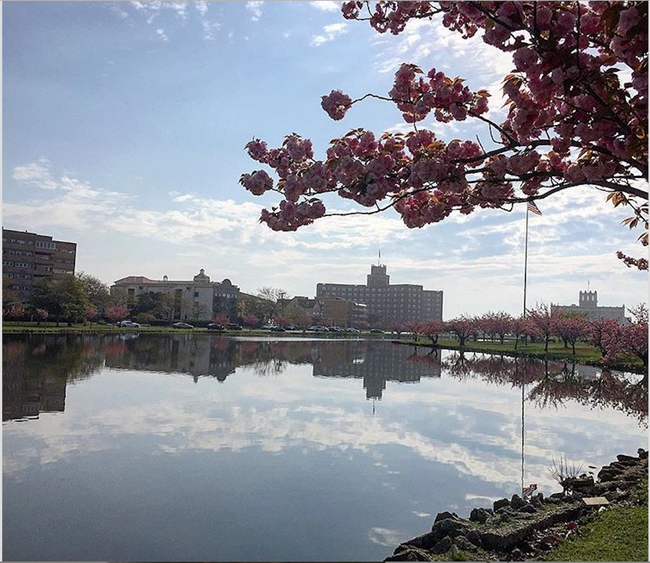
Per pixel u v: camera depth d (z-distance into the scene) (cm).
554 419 1340
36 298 4600
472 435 1144
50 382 1664
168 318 7294
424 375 2314
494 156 455
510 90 429
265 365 2558
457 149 439
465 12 412
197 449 959
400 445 1038
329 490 769
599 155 432
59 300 4594
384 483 807
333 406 1445
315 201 453
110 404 1346
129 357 2605
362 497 745
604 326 2802
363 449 999
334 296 10312
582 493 734
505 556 531
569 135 420
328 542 598
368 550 579
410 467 893
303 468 867
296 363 2725
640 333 2364
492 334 5141
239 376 2070
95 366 2142
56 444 965
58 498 711
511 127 465
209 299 8269
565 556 511
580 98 414
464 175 433
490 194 447
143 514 666
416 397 1656
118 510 676
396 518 674
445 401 1590
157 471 830
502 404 1555
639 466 852
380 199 442
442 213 495
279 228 472
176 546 580
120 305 6347
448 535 578
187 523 641
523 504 680
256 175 472
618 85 401
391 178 442
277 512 682
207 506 695
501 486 812
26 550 564
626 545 518
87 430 1072
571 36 387
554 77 383
